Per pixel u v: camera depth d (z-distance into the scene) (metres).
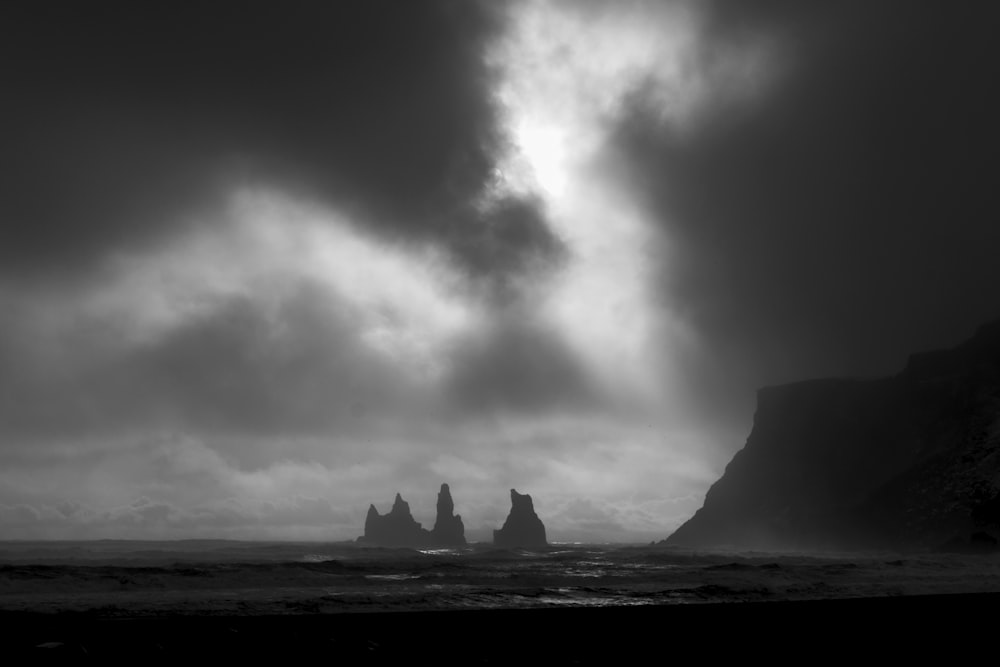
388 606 34.22
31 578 38.47
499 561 76.19
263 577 44.34
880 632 29.55
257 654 23.16
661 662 24.02
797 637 28.44
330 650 24.14
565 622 30.88
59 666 20.44
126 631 25.41
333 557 78.25
